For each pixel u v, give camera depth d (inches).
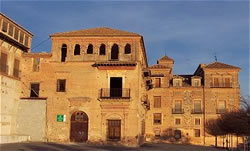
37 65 1707.7
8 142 1469.0
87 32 1734.7
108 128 1598.2
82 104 1628.9
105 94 1621.6
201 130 2461.9
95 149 1294.3
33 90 1684.3
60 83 1669.5
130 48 1688.0
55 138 1616.6
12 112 1614.2
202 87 2514.8
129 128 1583.4
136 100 1603.1
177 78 2588.6
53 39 1702.8
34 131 1631.4
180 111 2509.8
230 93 2486.5
